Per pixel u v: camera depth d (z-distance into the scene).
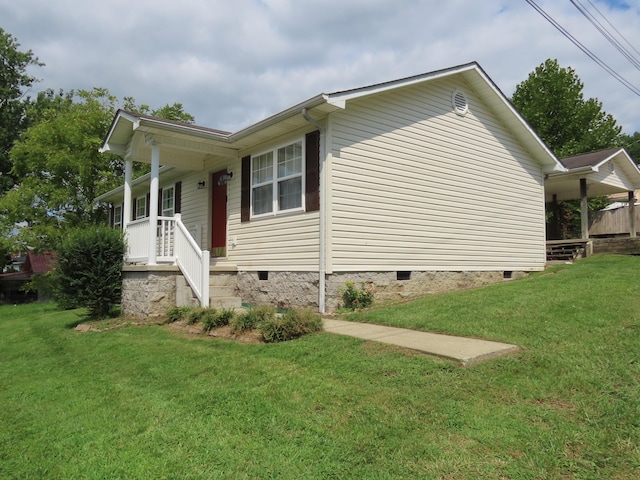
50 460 3.21
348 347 5.39
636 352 4.55
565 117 26.88
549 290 8.29
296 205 8.97
